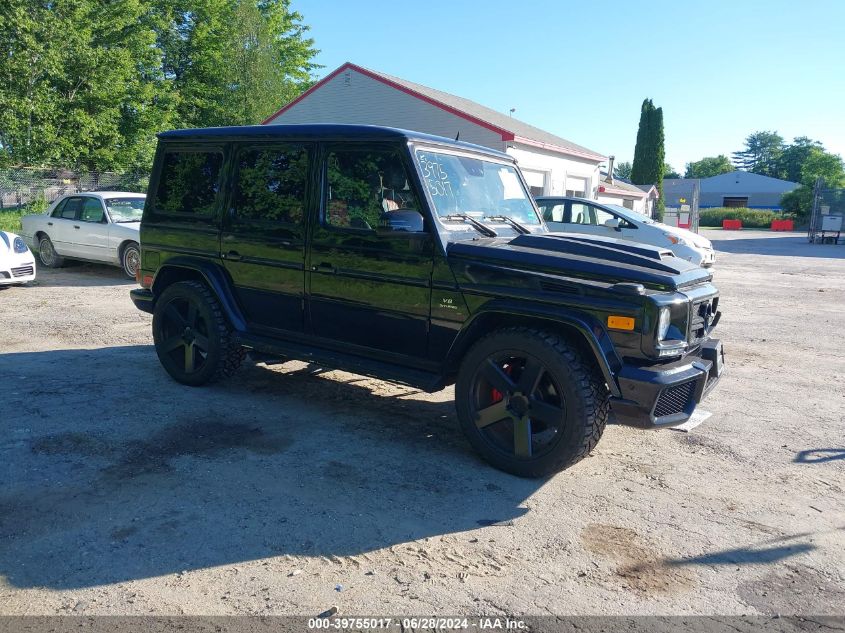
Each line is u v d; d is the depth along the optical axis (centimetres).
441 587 298
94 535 328
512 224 494
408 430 494
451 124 2238
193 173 561
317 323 496
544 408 396
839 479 432
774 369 716
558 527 356
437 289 432
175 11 3450
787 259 2172
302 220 489
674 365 393
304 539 333
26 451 425
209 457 427
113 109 2756
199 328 559
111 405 520
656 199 5062
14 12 2412
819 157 7850
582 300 388
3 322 830
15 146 2478
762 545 345
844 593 304
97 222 1245
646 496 399
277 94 3719
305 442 461
